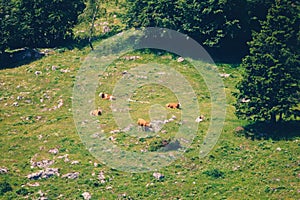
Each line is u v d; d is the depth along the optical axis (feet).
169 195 248.32
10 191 251.60
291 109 279.28
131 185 253.44
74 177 257.75
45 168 263.29
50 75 327.88
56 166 264.31
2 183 253.85
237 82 305.94
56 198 248.32
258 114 278.26
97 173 259.60
